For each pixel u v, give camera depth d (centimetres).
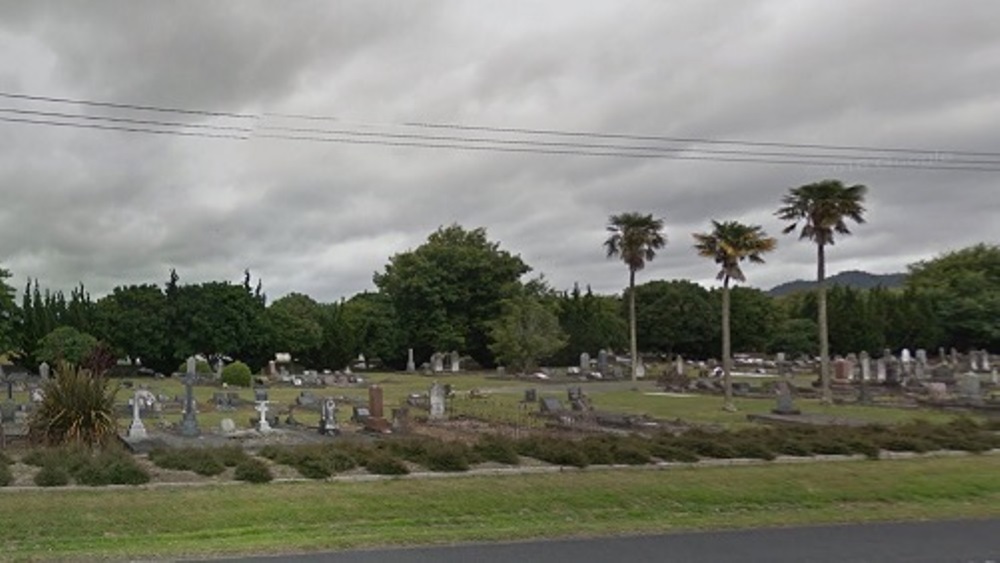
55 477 1528
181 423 2841
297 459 1761
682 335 8788
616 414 3422
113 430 2184
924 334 8044
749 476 1708
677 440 2058
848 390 4747
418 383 6003
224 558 1064
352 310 8744
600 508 1430
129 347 7288
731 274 4131
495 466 1794
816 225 4184
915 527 1270
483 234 9238
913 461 1927
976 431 2355
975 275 8162
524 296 8419
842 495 1550
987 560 1057
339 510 1372
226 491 1490
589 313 8756
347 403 4141
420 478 1658
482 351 8900
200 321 7356
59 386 2161
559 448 1873
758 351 9356
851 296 8675
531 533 1216
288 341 8050
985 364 6394
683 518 1346
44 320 7175
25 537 1178
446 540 1171
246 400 4197
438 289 8588
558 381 6197
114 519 1284
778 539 1178
